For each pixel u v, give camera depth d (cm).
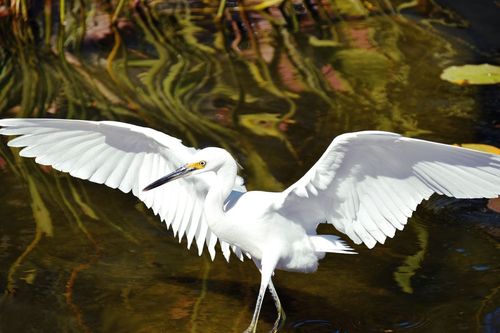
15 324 877
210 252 966
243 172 1145
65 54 1520
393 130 1245
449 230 1041
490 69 1416
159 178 918
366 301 920
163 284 954
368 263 987
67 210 1085
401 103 1330
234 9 1688
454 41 1530
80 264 982
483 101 1331
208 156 870
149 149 903
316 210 875
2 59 1502
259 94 1367
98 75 1439
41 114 1297
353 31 1584
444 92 1361
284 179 1130
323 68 1452
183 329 875
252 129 1260
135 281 957
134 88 1391
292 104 1334
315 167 794
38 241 1021
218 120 1288
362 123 1270
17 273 962
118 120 1280
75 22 1639
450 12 1647
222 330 876
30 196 1112
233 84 1402
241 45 1544
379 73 1427
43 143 853
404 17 1638
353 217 859
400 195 825
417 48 1508
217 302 925
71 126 845
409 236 1033
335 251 872
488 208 1086
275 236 890
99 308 908
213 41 1563
